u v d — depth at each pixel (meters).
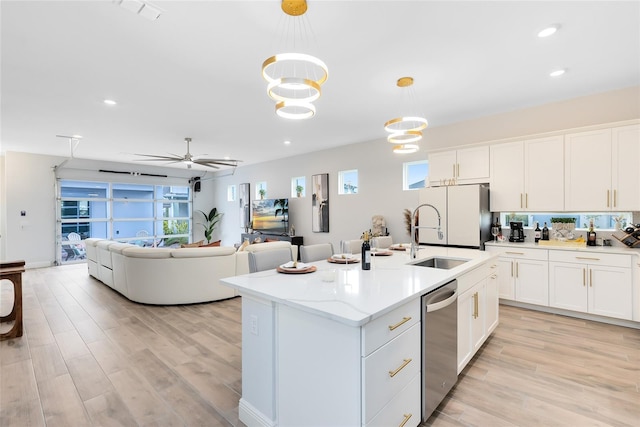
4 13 2.15
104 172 8.23
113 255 4.86
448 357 2.08
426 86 3.54
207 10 2.16
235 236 9.68
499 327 3.39
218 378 2.41
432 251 3.35
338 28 2.40
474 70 3.15
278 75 3.18
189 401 2.12
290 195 7.78
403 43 2.63
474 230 4.20
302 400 1.62
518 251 3.98
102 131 5.25
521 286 3.96
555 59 2.94
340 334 1.44
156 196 9.27
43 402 2.10
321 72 3.12
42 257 7.32
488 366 2.55
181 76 3.19
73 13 2.17
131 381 2.37
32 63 2.88
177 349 2.92
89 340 3.12
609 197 3.51
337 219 6.71
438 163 4.82
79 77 3.18
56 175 7.46
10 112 4.22
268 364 1.79
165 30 2.39
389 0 2.08
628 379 2.34
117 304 4.35
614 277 3.35
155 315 3.88
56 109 4.11
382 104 4.10
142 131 5.28
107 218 8.34
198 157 7.81
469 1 2.11
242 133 5.50
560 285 3.69
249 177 9.09
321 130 5.34
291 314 1.67
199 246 5.31
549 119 4.12
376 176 6.01
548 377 2.38
